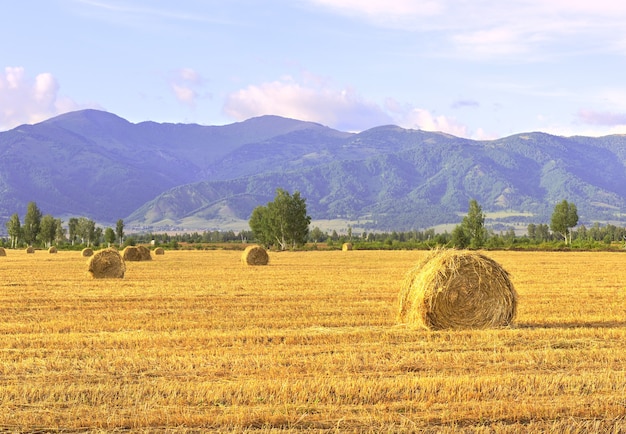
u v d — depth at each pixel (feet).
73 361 44.88
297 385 37.96
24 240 480.64
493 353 47.11
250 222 408.87
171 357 45.60
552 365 43.73
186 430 31.86
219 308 73.20
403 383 38.29
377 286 96.94
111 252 115.85
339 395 36.94
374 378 40.22
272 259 190.90
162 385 38.19
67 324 61.11
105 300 80.64
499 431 31.76
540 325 61.52
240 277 116.37
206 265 159.12
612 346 50.14
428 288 59.16
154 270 138.00
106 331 57.93
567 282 102.99
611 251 243.19
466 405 35.22
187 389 37.42
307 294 85.76
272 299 81.00
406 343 51.78
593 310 70.38
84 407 34.94
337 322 62.28
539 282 102.94
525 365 43.68
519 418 33.73
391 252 255.70
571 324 61.87
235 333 55.52
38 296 84.79
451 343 51.70
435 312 59.11
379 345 50.67
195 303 77.25
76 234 529.86
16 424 32.78
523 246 288.51
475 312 59.62
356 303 76.64
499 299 60.29
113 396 36.73
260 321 62.85
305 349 48.85
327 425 32.68
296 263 166.91
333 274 123.34
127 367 43.16
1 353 47.83
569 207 371.97
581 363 44.27
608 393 37.35
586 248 271.08
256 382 38.58
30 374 41.47
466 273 59.62
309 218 375.04
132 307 74.54
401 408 34.96
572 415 34.04
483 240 335.67
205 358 45.39
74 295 85.81
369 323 62.18
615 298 81.00
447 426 32.55
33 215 478.18
